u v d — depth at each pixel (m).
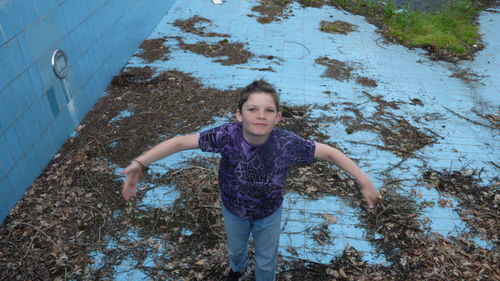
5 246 3.18
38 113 3.84
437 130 4.91
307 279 3.04
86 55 4.80
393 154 4.45
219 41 6.92
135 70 5.91
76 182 3.85
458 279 3.05
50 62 4.01
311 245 3.33
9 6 3.34
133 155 4.24
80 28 4.61
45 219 3.43
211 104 5.15
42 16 3.83
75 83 4.56
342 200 3.79
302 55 6.63
